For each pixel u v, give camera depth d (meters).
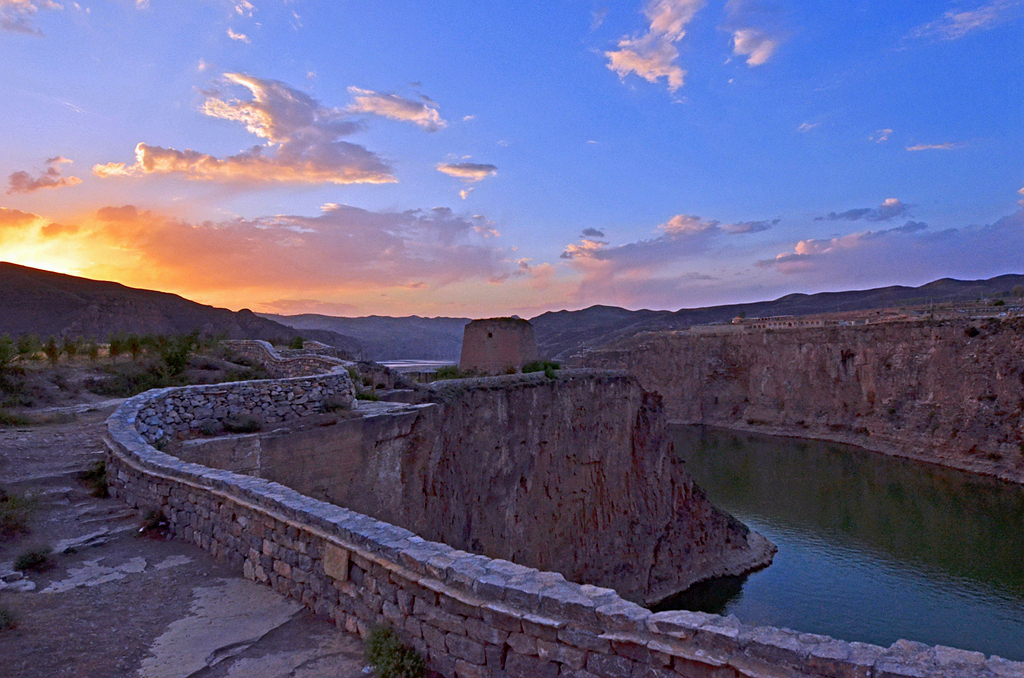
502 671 5.03
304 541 6.93
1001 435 59.22
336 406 15.95
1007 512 46.38
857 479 58.62
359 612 6.17
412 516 16.69
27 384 19.52
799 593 34.66
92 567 7.85
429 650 5.50
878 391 76.56
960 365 66.25
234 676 5.45
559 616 4.88
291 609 6.77
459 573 5.46
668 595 33.41
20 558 7.73
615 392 33.44
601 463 31.56
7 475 11.09
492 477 24.31
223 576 7.64
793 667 4.02
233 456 12.57
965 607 32.47
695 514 37.88
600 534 30.98
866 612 32.28
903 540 41.97
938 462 62.72
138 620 6.45
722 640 4.27
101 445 13.22
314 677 5.44
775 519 47.62
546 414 27.97
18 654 5.64
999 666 3.82
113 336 28.70
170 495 9.24
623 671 4.49
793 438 82.94
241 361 30.78
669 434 37.59
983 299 124.31
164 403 12.86
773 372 92.69
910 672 3.77
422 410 17.02
